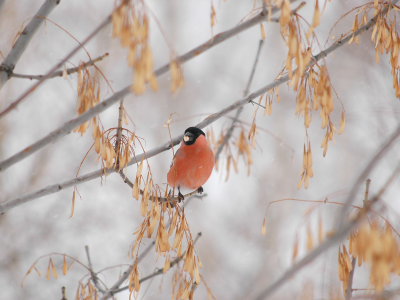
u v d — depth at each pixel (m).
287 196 14.61
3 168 3.29
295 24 3.28
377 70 9.69
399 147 4.55
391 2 4.23
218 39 3.18
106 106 3.33
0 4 3.89
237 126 6.56
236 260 13.34
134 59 2.76
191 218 14.46
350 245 3.54
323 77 3.66
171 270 11.61
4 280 11.25
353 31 4.28
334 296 3.16
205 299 12.28
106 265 12.05
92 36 3.10
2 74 3.69
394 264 2.74
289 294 3.79
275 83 4.53
